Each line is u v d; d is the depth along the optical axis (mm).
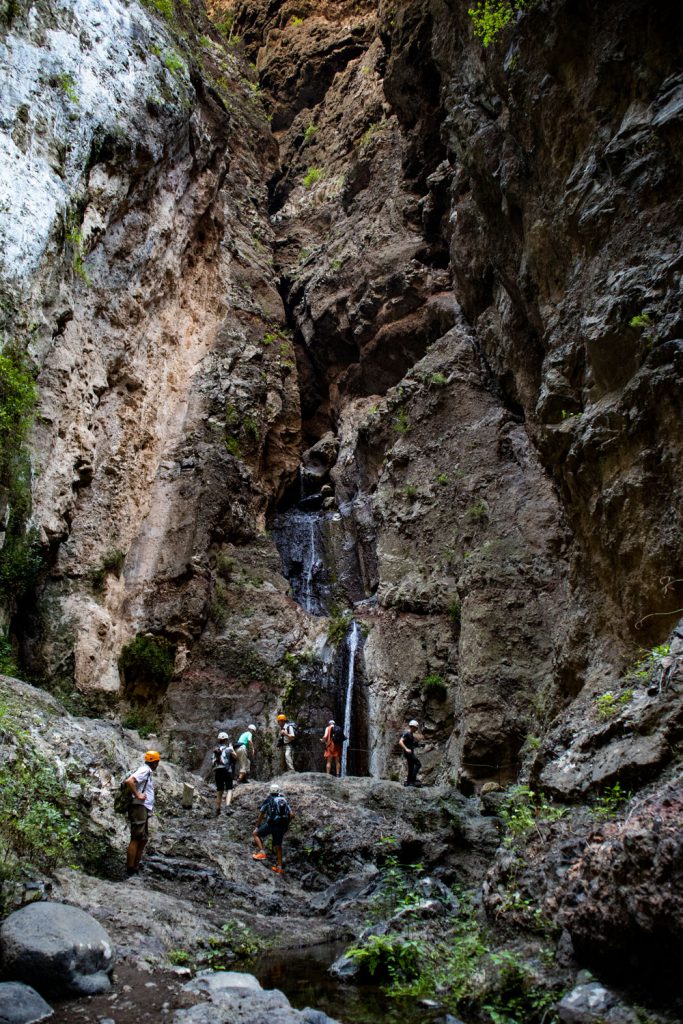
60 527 17094
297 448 27859
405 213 27203
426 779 17750
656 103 11297
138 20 22156
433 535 20922
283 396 27859
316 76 35812
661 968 5168
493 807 14438
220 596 21484
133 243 20594
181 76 22688
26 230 14180
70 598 18000
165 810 12273
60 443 17500
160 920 8195
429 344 25453
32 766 9664
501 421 20547
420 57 23547
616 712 7980
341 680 20469
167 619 19625
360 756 19438
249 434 25047
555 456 12531
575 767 7836
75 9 19188
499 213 16469
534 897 6672
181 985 6402
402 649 19891
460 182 19672
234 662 20219
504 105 14992
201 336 24859
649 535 10094
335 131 33719
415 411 23078
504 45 14383
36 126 15523
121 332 20328
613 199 11781
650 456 10203
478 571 17859
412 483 22172
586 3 12703
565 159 13211
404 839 12562
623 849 5445
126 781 9664
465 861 12953
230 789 13508
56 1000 5918
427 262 26094
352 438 26500
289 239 32000
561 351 12867
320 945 8781
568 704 12086
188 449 22234
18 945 6082
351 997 6652
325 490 26812
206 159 24984
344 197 30672
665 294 10383
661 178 10945
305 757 19078
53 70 17000
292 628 21281
